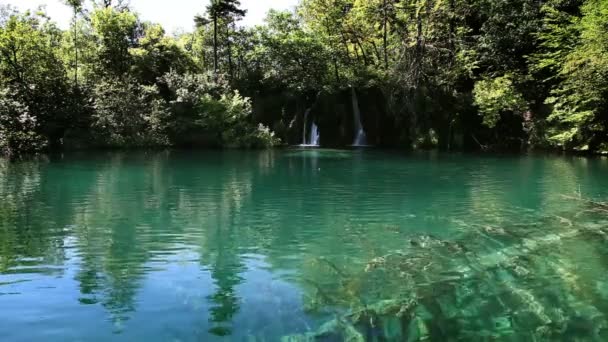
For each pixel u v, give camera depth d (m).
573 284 6.10
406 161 23.14
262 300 5.69
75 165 20.92
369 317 5.16
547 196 13.12
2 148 25.23
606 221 9.60
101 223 9.91
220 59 43.59
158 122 31.56
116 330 4.91
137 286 6.20
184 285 6.25
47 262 7.22
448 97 32.97
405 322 5.07
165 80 34.84
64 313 5.33
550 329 4.94
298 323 5.07
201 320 5.15
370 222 10.07
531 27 30.03
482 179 16.64
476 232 8.82
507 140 30.84
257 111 36.12
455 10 33.06
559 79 29.81
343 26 38.53
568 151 27.69
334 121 35.56
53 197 12.91
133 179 16.64
